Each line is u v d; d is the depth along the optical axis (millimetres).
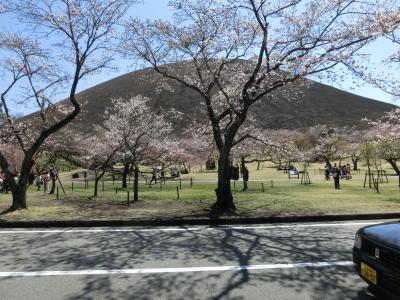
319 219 9781
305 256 6305
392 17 10031
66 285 4953
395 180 30828
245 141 20219
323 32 10945
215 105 16234
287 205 12125
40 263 5957
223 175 11438
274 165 54656
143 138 20609
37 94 12695
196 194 18141
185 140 39594
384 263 3967
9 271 5555
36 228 8984
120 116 21578
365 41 10578
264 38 11305
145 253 6527
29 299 4484
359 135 56562
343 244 7137
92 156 27188
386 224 4617
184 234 8148
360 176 37438
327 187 22828
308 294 4609
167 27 12133
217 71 12938
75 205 13438
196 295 4586
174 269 5621
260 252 6570
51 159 21344
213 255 6379
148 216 9852
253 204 12555
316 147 50281
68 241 7508
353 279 5152
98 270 5582
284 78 11336
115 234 8180
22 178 11438
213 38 12219
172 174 37938
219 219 9453
